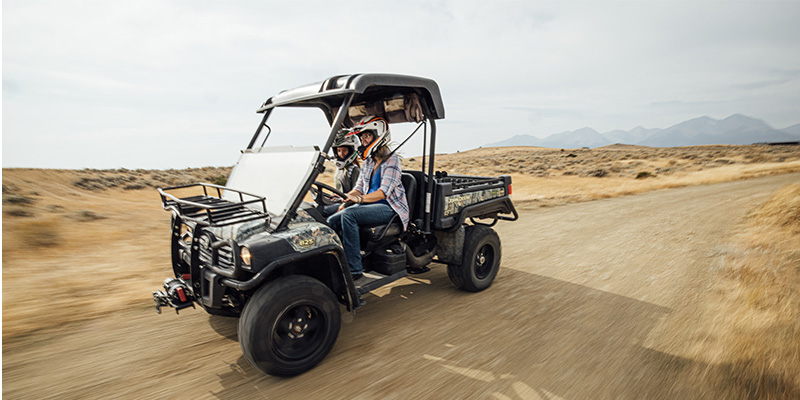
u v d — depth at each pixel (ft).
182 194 56.39
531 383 9.78
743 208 37.76
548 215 36.60
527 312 14.28
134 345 11.75
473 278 15.85
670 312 14.08
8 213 29.68
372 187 14.05
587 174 122.21
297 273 11.51
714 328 12.53
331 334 10.76
